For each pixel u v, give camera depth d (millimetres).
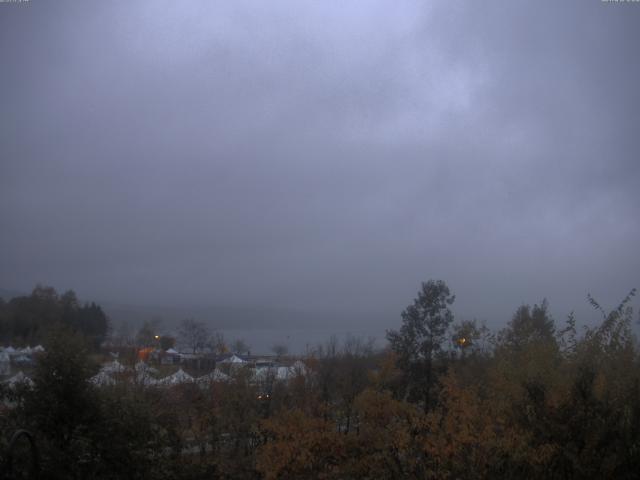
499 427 11273
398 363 22828
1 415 9984
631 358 11281
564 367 11867
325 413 16594
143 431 10938
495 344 13891
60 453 9430
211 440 19797
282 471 13836
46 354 10461
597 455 10180
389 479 12891
